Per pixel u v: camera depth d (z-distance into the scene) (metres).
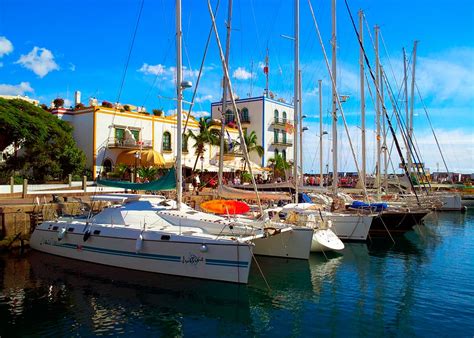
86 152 34.28
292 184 21.34
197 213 14.62
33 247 16.89
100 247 14.28
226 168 39.78
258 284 12.87
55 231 15.77
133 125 36.25
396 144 25.80
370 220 20.12
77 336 9.05
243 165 42.47
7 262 15.09
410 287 12.72
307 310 10.71
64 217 17.33
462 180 66.50
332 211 21.58
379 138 27.88
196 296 11.50
